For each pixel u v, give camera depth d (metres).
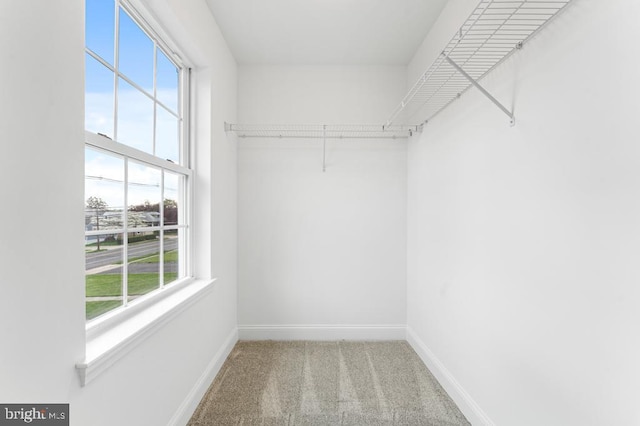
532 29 1.16
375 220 2.71
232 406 1.74
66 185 0.82
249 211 2.70
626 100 0.81
